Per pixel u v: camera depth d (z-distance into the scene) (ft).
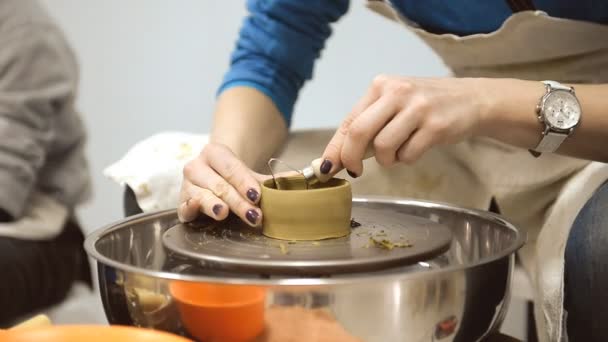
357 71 5.48
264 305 1.93
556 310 2.78
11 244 5.02
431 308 1.99
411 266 2.49
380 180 3.59
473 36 3.21
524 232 2.39
